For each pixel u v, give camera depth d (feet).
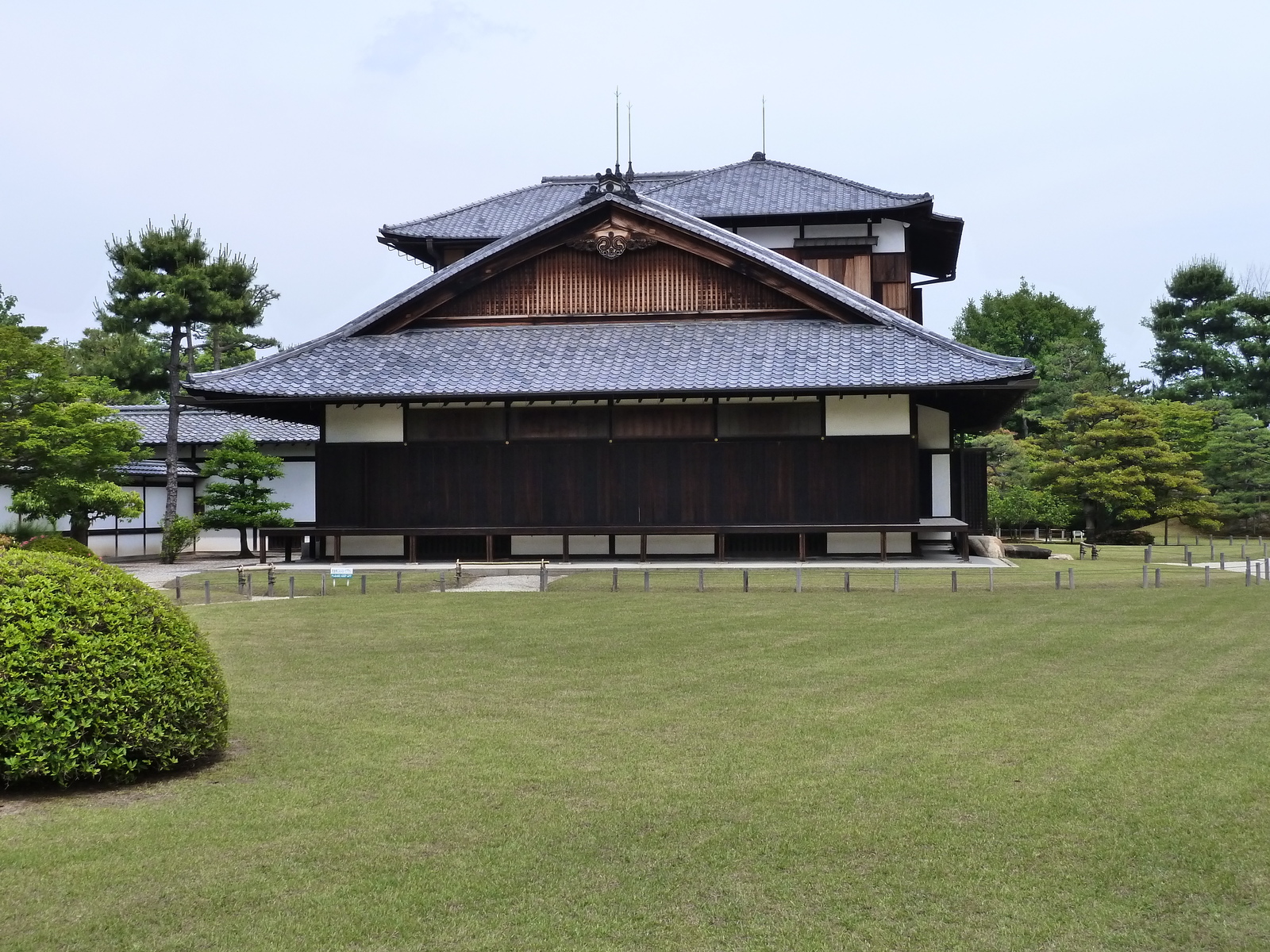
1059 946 16.71
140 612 26.03
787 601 61.11
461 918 17.69
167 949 16.65
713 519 86.63
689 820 22.20
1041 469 154.40
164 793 24.23
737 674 38.24
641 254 95.96
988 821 22.07
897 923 17.49
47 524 103.30
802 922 17.54
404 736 29.19
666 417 87.15
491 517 88.17
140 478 116.98
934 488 92.84
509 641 46.26
